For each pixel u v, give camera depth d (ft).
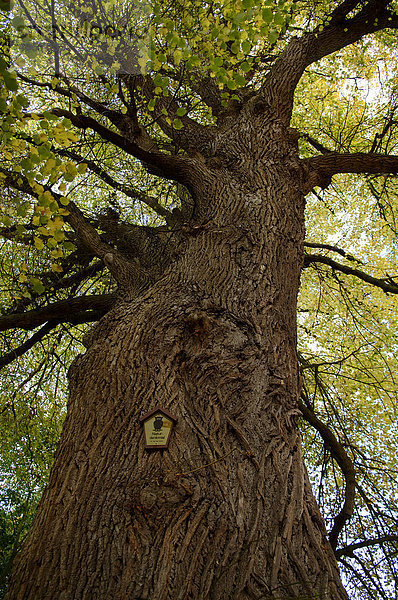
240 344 10.34
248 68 12.37
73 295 20.45
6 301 19.21
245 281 11.56
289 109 16.47
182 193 18.70
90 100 15.31
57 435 23.15
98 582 7.02
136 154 13.79
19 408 22.36
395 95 26.55
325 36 17.47
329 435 17.28
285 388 9.97
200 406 9.34
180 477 8.17
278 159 14.62
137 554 7.23
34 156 9.84
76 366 11.16
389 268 27.78
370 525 18.42
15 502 18.76
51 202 10.03
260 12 12.14
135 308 11.85
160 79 12.19
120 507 7.93
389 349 25.03
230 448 8.62
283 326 11.12
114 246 18.89
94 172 19.54
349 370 25.13
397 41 24.82
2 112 9.62
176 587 6.78
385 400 23.90
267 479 8.23
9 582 7.67
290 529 7.57
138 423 9.21
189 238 12.99
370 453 22.82
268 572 6.98
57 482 8.78
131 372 10.18
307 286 28.86
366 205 29.32
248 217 12.84
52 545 7.71
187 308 11.13
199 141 16.38
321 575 7.16
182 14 14.40
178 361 10.21
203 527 7.50
